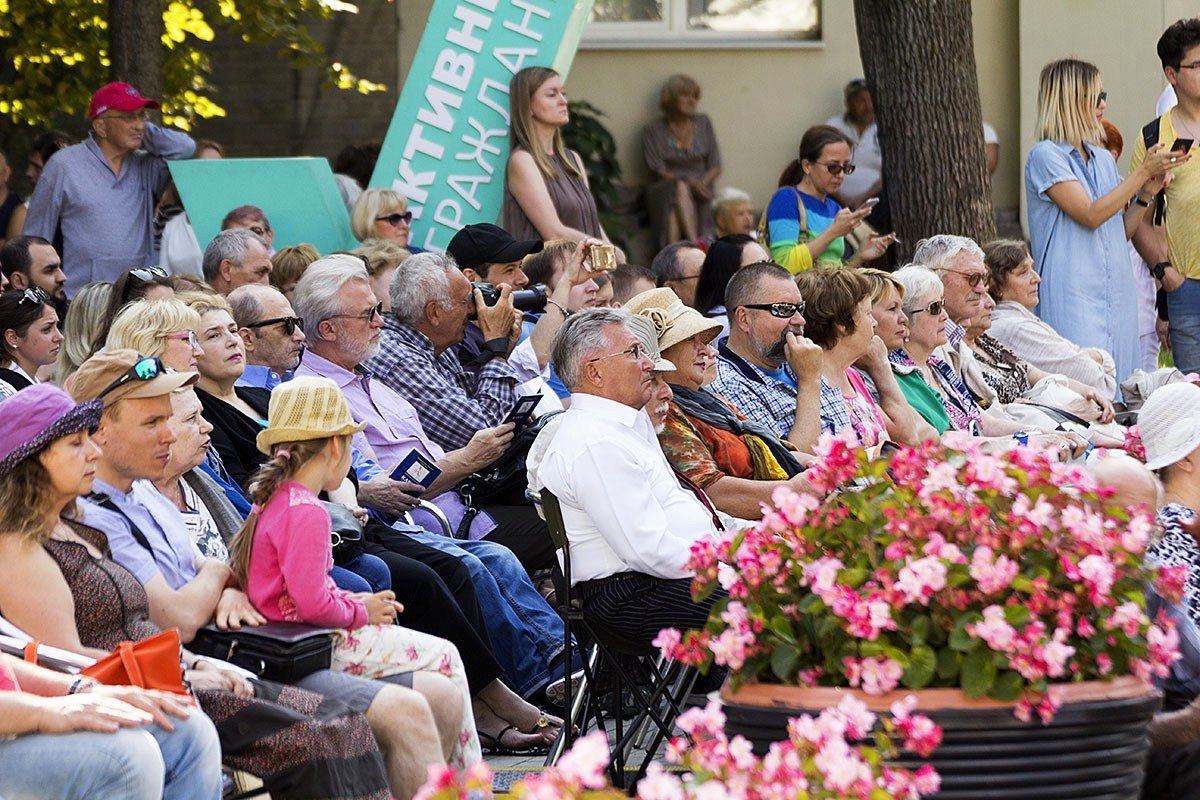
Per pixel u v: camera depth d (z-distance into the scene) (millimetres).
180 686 10188
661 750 14852
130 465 11758
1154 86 31469
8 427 10344
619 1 33906
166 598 11594
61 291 20875
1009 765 8938
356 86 33250
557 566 13312
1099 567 9133
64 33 32469
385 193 22875
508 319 18594
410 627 14586
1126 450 15023
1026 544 9344
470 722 12273
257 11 31859
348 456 12352
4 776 9266
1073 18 31688
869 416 17625
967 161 24094
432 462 16156
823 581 9211
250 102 34594
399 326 18062
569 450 13133
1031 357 21969
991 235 24281
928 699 8992
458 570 15156
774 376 17406
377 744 11297
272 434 12117
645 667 13906
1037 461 9734
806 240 24703
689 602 12797
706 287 20469
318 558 11883
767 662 9688
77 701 9469
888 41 24125
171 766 9836
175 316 14070
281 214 23375
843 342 17516
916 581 9008
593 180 32188
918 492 9547
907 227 24281
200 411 12992
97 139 23953
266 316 16406
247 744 10703
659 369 14172
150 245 24234
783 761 7875
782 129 33594
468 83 23922
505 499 17078
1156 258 25125
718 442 15141
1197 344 24672
